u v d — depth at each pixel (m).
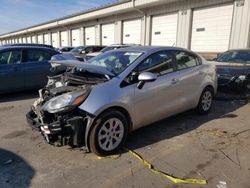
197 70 4.93
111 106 3.39
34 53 7.28
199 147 3.75
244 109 5.86
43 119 3.35
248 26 11.98
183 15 15.11
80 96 3.24
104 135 3.40
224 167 3.17
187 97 4.71
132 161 3.32
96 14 21.64
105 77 3.66
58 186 2.77
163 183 2.83
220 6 13.20
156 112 4.07
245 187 2.76
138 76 3.63
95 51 16.11
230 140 4.01
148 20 17.66
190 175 2.99
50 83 4.35
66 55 7.46
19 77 6.94
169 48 4.53
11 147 3.73
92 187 2.75
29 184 2.80
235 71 6.90
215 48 13.74
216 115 5.36
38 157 3.42
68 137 3.24
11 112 5.58
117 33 20.94
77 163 3.27
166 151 3.62
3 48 6.84
